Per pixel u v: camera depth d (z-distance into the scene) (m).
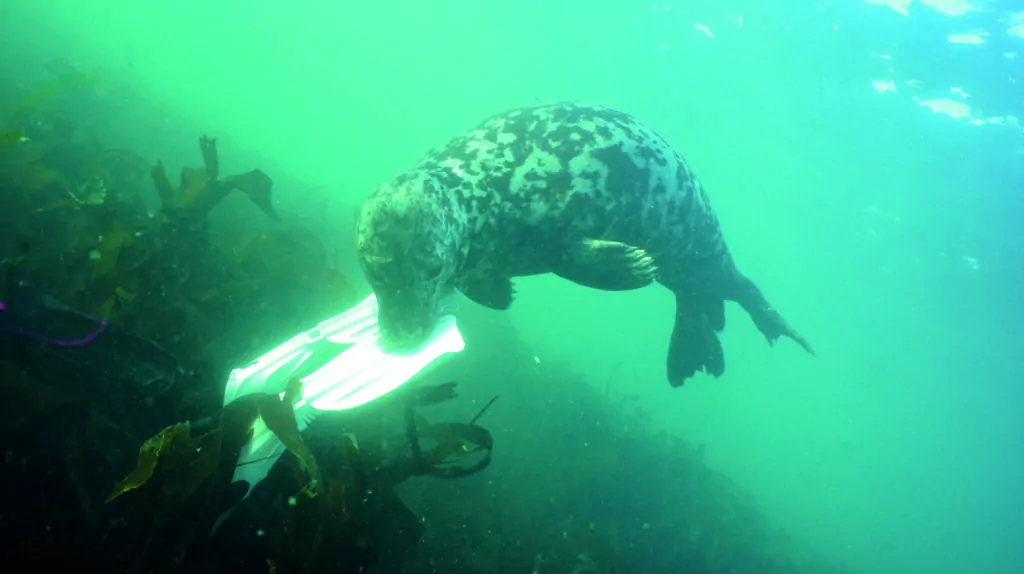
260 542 2.40
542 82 29.72
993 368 38.56
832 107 18.52
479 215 3.87
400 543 2.84
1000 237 21.09
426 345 3.03
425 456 2.84
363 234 3.20
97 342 2.42
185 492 2.21
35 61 8.09
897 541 26.16
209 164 3.87
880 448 59.72
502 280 4.34
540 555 4.39
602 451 6.56
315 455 2.79
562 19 20.73
